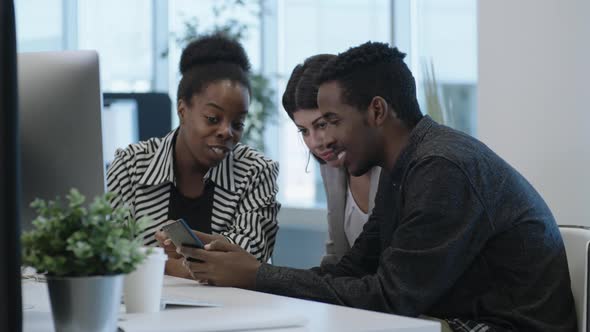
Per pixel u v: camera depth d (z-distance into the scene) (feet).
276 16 17.65
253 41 17.94
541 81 11.07
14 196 3.56
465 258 6.03
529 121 11.21
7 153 3.53
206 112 8.15
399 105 6.56
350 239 9.31
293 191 17.51
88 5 19.29
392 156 6.58
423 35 15.02
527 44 11.19
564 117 10.85
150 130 11.96
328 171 9.39
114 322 4.18
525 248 6.20
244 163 8.50
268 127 17.75
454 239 5.90
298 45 17.33
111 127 11.96
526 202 6.29
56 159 5.46
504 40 11.44
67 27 19.31
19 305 3.59
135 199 8.30
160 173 8.25
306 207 17.06
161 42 18.95
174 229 6.51
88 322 4.07
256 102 17.75
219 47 8.39
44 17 19.30
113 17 19.17
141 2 19.04
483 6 11.66
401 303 5.80
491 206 6.08
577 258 6.38
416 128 6.45
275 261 17.31
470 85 14.24
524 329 6.13
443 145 6.16
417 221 5.92
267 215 8.36
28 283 6.77
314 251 16.80
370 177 9.04
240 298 5.82
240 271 6.42
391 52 6.64
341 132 6.55
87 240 4.04
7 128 3.53
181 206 8.31
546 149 11.03
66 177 5.47
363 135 6.54
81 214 4.08
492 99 11.60
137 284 4.99
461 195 5.98
